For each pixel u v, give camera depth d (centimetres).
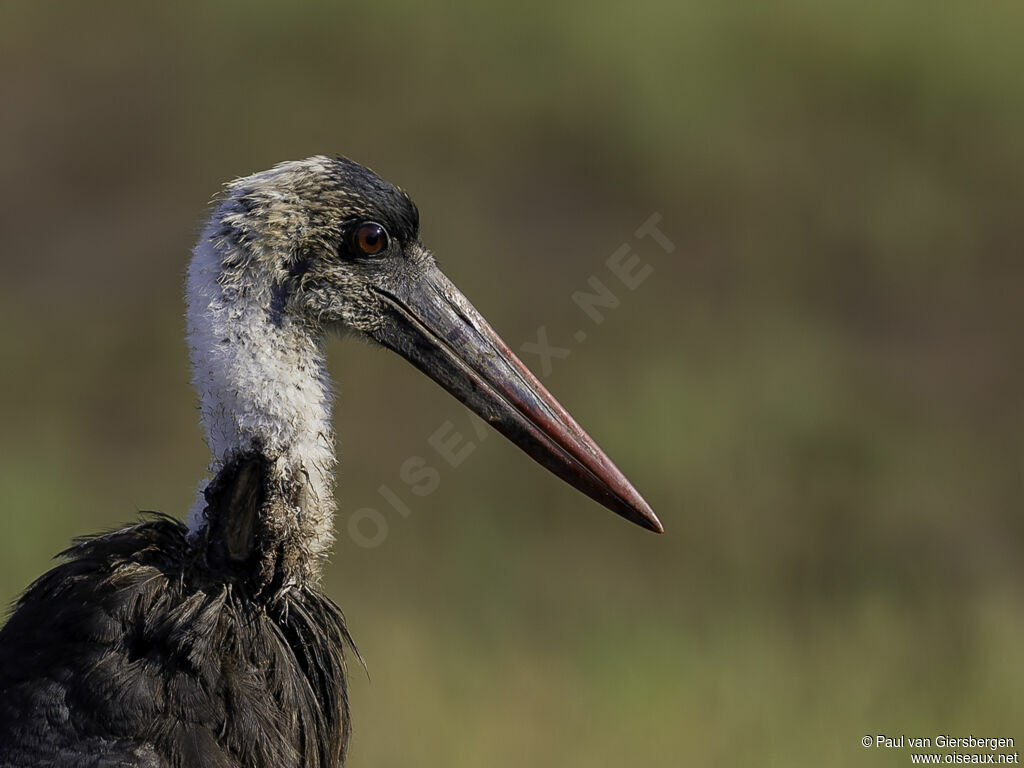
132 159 1823
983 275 1708
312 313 607
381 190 620
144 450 1446
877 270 1698
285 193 595
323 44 1955
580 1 1975
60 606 544
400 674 1048
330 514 594
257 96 1902
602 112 1861
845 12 1950
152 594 547
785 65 1917
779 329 1594
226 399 573
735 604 1204
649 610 1185
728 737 977
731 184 1783
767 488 1370
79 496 1337
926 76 1908
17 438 1425
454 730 983
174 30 1995
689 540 1298
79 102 1898
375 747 970
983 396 1527
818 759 963
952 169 1827
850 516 1356
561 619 1166
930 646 1117
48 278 1652
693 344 1564
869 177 1811
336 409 1433
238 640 558
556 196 1766
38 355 1534
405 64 1931
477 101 1886
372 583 1205
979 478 1416
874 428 1463
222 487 572
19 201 1756
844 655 1102
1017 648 1111
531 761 959
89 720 520
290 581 580
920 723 1006
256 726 546
